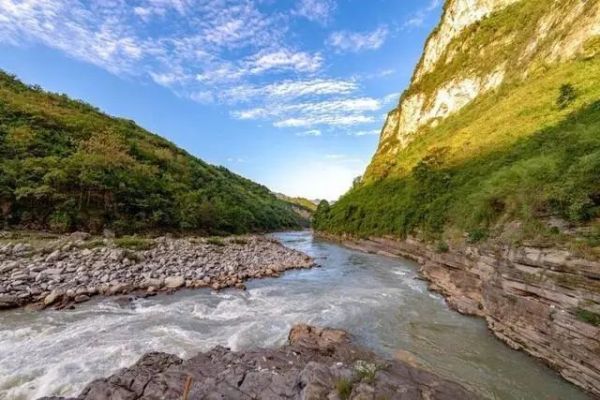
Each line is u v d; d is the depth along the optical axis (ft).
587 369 28.25
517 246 41.01
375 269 95.04
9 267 55.16
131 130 230.68
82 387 26.61
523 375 31.65
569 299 30.96
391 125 314.76
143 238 100.37
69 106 199.72
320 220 273.95
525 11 206.18
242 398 23.70
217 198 197.26
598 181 33.22
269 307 52.21
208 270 72.59
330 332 39.37
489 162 109.09
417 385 26.81
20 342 35.04
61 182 104.12
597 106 77.41
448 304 56.03
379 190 191.42
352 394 23.56
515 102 138.00
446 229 91.15
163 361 30.09
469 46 243.40
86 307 47.37
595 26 122.42
